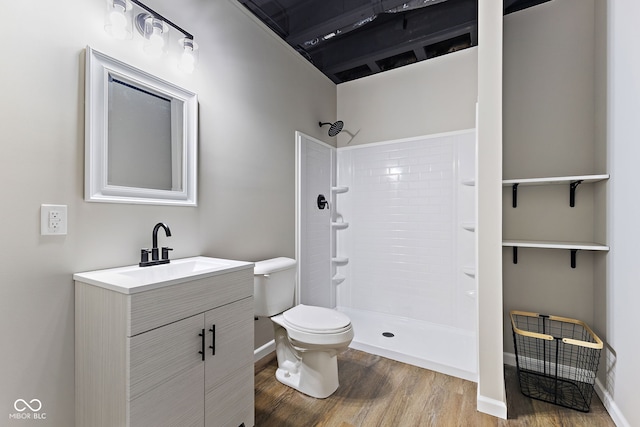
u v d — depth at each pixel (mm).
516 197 2297
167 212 1632
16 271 1106
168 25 1598
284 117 2553
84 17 1286
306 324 1798
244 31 2148
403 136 3014
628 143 1521
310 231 2883
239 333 1475
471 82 2701
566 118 2158
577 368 2070
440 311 2812
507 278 2324
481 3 1695
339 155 3359
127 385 1020
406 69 3010
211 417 1319
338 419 1629
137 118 1483
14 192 1102
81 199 1279
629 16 1519
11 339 1097
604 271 1836
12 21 1097
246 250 2154
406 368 2180
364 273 3219
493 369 1680
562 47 2180
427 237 2891
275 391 1886
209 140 1880
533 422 1608
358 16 2271
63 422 1221
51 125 1190
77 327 1231
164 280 1129
